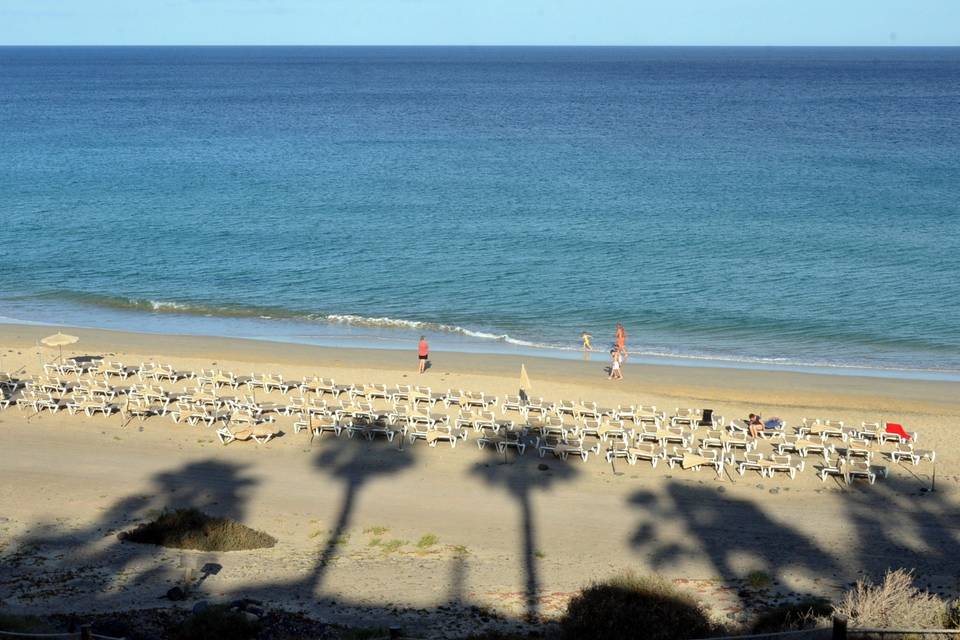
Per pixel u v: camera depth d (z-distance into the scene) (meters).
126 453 30.36
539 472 29.03
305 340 46.72
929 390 39.03
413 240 68.12
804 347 45.81
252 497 27.03
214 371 37.66
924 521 25.45
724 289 55.62
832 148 115.56
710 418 33.22
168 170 100.06
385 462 29.81
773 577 21.70
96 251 65.00
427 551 23.44
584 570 22.19
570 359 43.50
